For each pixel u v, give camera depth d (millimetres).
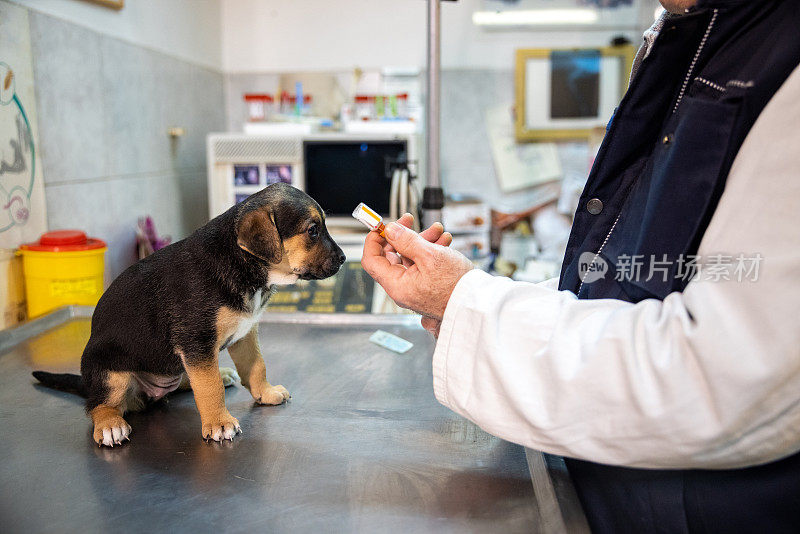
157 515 655
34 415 933
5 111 1527
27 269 1555
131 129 2232
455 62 3107
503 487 706
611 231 742
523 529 625
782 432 507
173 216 2633
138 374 937
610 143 734
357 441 829
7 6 1532
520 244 3098
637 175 742
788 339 483
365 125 2482
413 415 911
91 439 853
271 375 1071
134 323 906
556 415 575
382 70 3170
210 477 738
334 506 668
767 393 493
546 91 3082
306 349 1203
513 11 3043
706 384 514
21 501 687
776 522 567
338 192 2412
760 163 538
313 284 1913
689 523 600
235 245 914
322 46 3176
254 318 951
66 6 1815
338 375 1072
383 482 719
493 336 621
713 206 601
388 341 1229
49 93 1724
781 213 511
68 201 1825
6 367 1128
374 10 3131
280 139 2395
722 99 591
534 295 656
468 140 3166
